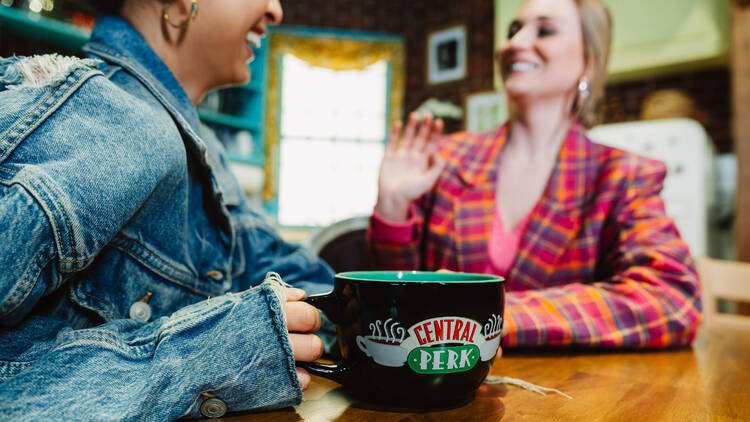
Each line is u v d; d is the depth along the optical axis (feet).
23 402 0.89
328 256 4.12
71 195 1.03
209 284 1.73
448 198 3.22
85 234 1.06
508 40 3.16
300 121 15.56
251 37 2.04
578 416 1.18
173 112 1.65
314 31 15.20
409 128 2.72
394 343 1.14
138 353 1.07
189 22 1.78
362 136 15.78
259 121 14.83
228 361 1.08
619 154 2.88
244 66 2.03
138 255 1.44
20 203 0.98
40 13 9.78
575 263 2.80
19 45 10.21
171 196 1.44
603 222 2.75
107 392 0.97
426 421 1.13
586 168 2.92
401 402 1.20
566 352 1.98
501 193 3.15
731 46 8.46
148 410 1.01
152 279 1.50
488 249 3.02
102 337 1.06
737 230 8.24
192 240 1.76
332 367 1.23
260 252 2.41
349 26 15.35
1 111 1.07
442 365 1.14
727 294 4.06
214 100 14.23
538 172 3.05
